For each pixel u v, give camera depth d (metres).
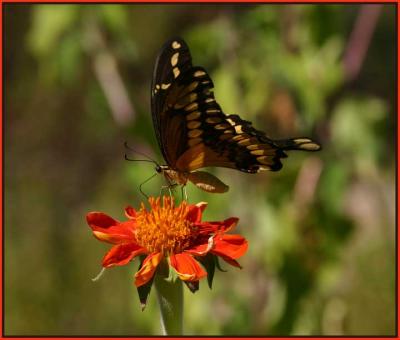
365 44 1.13
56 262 1.77
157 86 0.91
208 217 1.11
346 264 1.18
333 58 1.12
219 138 0.93
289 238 1.10
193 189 1.10
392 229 1.55
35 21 1.18
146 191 1.12
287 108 1.11
